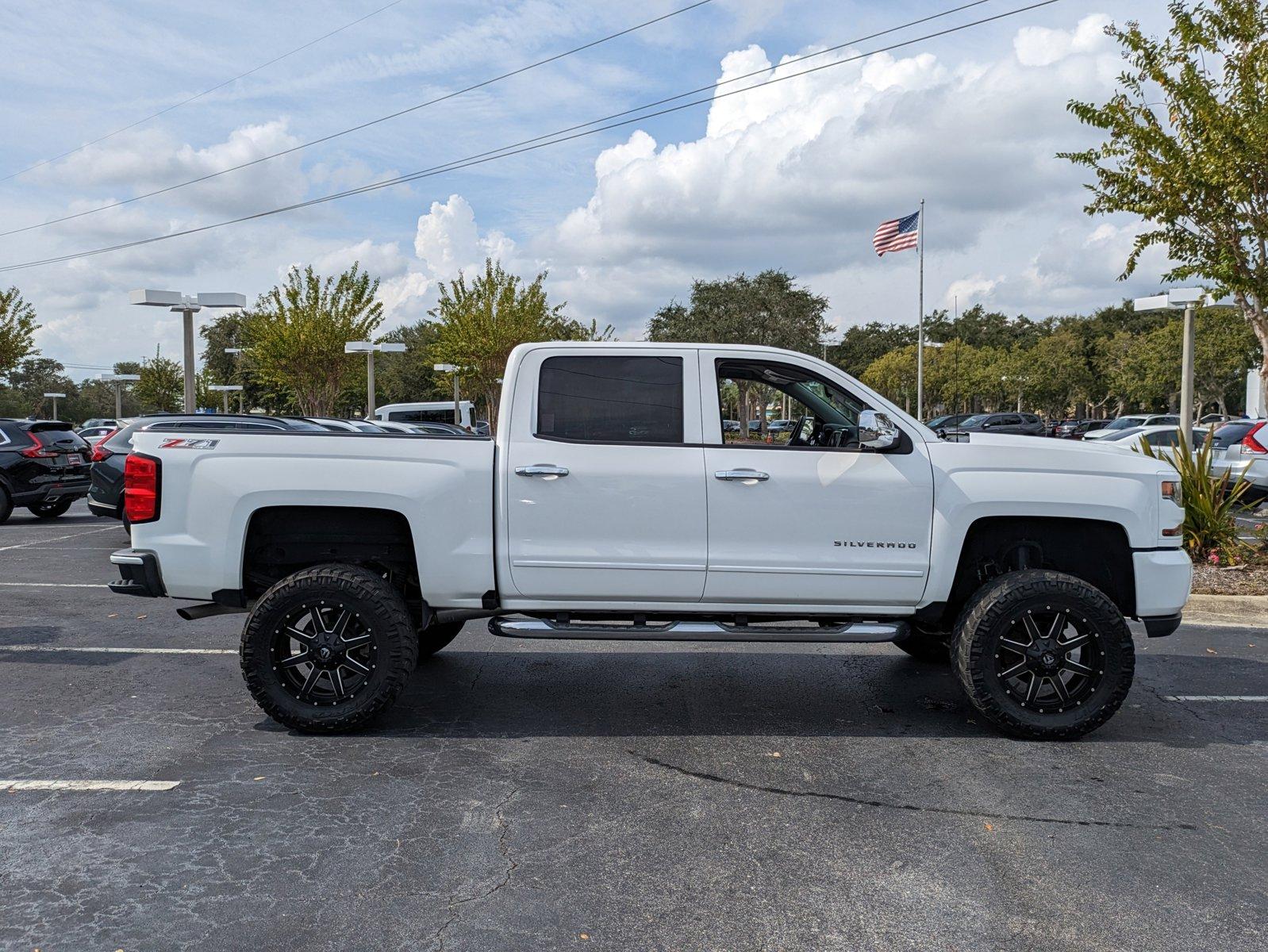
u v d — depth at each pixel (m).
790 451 5.04
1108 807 4.10
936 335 96.06
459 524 4.99
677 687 6.04
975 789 4.29
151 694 5.77
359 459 5.01
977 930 3.07
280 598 4.88
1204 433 18.81
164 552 5.02
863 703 5.70
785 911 3.19
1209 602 8.21
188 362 22.72
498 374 41.25
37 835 3.76
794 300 49.59
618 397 5.09
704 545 4.98
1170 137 9.43
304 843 3.70
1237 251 9.36
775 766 4.59
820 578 5.00
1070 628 5.66
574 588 5.02
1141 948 2.96
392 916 3.14
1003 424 38.34
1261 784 4.39
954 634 5.05
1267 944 2.99
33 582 9.96
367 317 38.59
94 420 39.06
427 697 5.77
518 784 4.34
